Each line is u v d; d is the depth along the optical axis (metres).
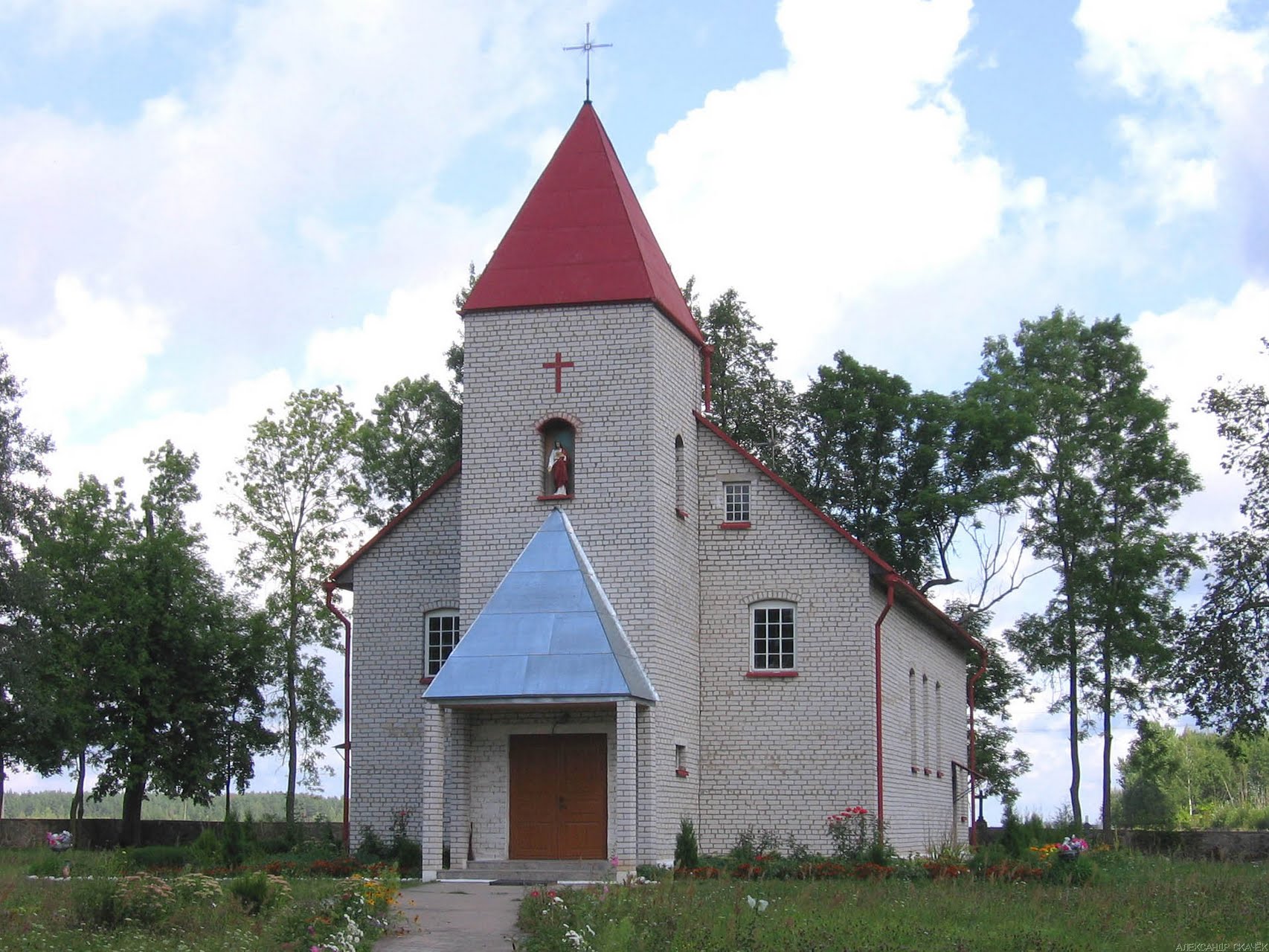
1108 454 55.66
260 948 19.62
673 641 34.31
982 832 53.66
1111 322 57.41
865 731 35.47
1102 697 54.88
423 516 37.72
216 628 53.47
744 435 56.56
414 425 59.22
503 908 24.84
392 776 36.66
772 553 36.59
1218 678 51.44
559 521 33.53
